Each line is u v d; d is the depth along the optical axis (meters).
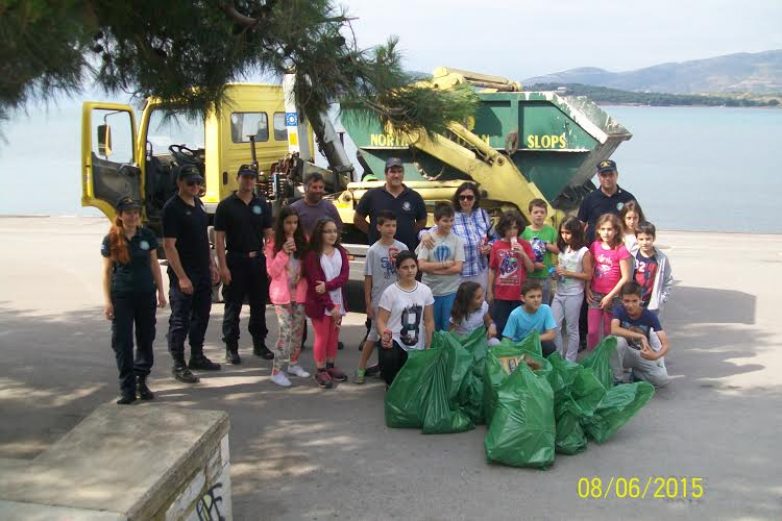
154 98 6.44
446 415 5.89
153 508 3.34
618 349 6.62
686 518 4.58
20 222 19.16
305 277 6.92
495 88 11.02
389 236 7.00
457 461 5.40
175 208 6.96
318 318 6.91
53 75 4.10
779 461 5.36
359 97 6.41
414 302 6.47
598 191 8.17
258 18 5.88
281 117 10.95
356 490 4.98
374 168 10.31
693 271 12.59
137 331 6.56
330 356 7.12
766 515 4.62
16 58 3.61
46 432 5.98
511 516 4.61
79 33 3.71
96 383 7.15
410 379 5.97
